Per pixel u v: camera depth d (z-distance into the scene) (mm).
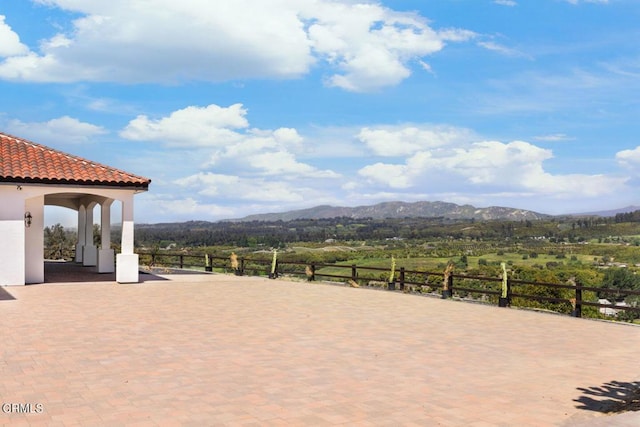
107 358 8648
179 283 20750
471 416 6234
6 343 9633
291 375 7852
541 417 6227
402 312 14484
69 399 6555
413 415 6230
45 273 22812
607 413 6410
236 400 6645
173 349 9398
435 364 8719
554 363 8945
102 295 16516
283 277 24188
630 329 12469
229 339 10367
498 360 9086
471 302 16906
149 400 6566
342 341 10406
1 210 18016
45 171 18812
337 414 6211
